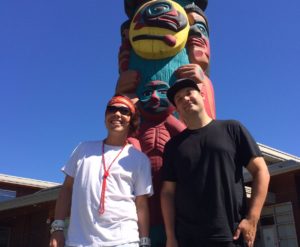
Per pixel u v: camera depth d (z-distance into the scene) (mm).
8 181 16234
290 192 9633
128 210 2736
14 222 13250
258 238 10117
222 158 2719
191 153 2801
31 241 12602
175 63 5043
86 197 2744
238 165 2797
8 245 13039
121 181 2832
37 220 12742
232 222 2578
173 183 2912
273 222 9883
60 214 2914
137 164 2967
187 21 5234
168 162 2936
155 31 5023
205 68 5254
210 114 4703
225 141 2785
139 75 5059
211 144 2777
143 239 2789
